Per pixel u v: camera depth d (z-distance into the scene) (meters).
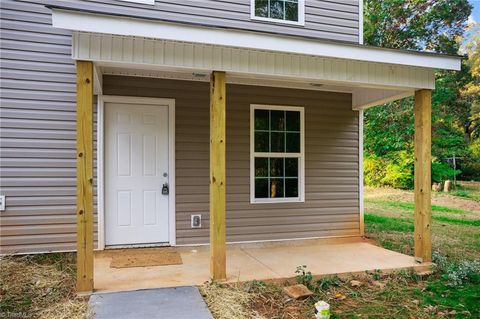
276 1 5.75
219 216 3.79
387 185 14.82
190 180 5.27
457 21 16.42
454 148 14.61
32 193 4.61
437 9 16.23
